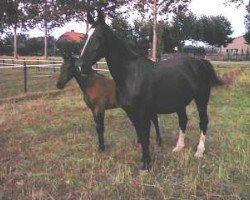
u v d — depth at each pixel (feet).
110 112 40.09
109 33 23.31
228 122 35.12
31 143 30.42
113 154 27.02
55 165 25.39
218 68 91.35
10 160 26.73
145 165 24.08
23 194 21.30
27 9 99.60
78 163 25.38
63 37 139.13
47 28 116.67
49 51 224.12
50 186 22.17
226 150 27.07
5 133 33.55
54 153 27.81
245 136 30.27
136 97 23.48
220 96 48.52
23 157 27.20
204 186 21.15
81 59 23.27
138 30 101.14
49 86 65.16
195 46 219.82
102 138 28.12
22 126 35.73
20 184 22.57
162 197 20.35
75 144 29.81
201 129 27.17
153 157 26.09
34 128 34.91
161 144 28.86
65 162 25.68
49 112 41.34
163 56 105.81
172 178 22.47
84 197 20.57
